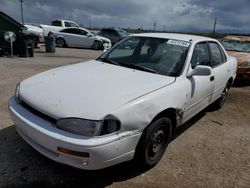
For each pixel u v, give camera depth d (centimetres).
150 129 293
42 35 1828
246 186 308
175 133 432
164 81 333
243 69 788
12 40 1098
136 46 416
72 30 1838
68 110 256
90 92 283
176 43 401
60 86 299
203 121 498
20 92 310
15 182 279
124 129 261
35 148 279
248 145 412
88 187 281
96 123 246
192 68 381
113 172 309
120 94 283
